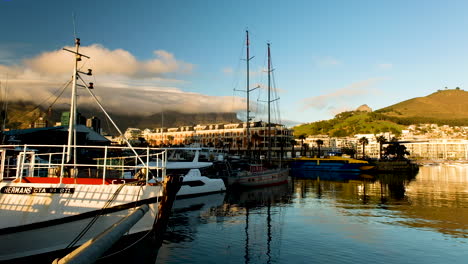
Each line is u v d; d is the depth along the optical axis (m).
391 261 13.99
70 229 11.51
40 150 42.12
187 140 156.50
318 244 16.52
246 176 42.59
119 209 12.04
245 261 13.71
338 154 114.69
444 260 14.17
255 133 121.31
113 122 14.92
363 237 17.91
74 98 15.38
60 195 11.57
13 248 11.09
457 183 54.00
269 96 60.66
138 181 12.62
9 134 37.16
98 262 11.43
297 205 29.23
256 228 19.92
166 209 12.27
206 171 44.94
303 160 87.88
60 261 7.54
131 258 12.11
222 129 142.62
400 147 123.75
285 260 13.97
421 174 81.62
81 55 15.70
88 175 15.97
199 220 22.25
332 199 33.47
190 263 13.25
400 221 22.23
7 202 11.36
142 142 95.00
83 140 54.19
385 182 55.84
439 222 21.95
